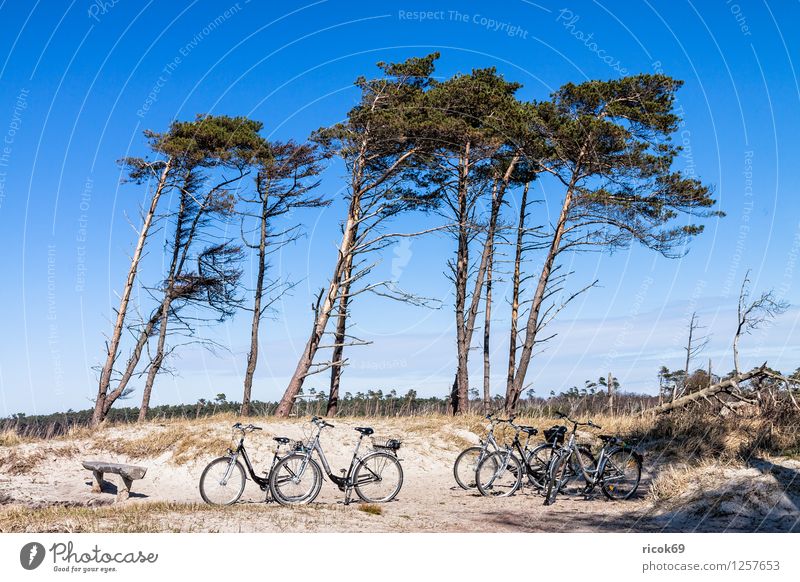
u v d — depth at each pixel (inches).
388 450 550.3
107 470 577.6
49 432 758.5
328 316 1111.0
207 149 1256.2
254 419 796.6
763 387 730.2
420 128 1036.5
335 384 1157.7
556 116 1053.8
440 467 711.1
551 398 1056.8
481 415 911.0
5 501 548.1
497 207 1181.7
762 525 405.4
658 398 928.3
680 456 636.1
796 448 565.0
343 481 517.3
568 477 531.2
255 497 539.8
